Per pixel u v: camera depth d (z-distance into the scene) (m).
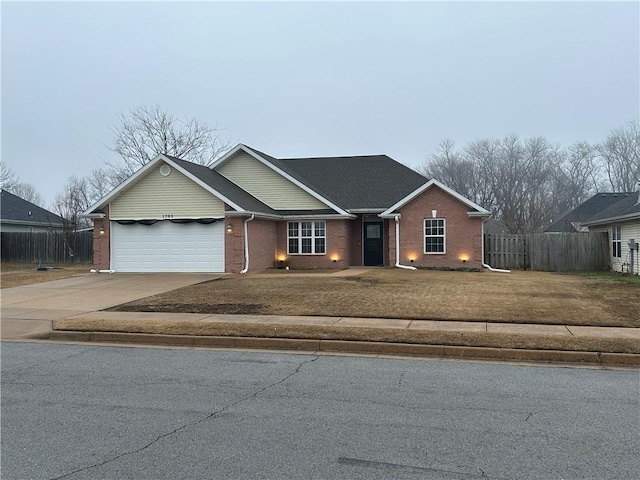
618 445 4.84
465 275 20.38
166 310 12.54
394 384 6.97
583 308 12.14
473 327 10.24
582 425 5.37
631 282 17.81
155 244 22.16
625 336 9.32
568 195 53.91
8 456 4.60
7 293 15.85
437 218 23.78
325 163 29.75
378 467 4.36
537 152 52.56
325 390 6.68
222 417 5.61
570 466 4.38
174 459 4.52
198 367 7.94
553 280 18.56
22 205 40.47
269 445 4.82
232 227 21.58
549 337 9.16
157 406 6.00
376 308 12.31
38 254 30.19
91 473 4.26
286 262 25.14
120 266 22.38
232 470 4.30
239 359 8.51
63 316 12.01
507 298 13.74
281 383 7.01
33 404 6.09
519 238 24.47
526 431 5.19
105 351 9.16
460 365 8.10
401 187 26.88
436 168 56.12
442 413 5.75
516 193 52.34
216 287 16.55
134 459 4.52
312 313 11.84
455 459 4.52
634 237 21.36
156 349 9.35
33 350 9.26
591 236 24.00
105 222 22.44
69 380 7.18
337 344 9.20
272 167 25.36
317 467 4.36
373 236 26.31
